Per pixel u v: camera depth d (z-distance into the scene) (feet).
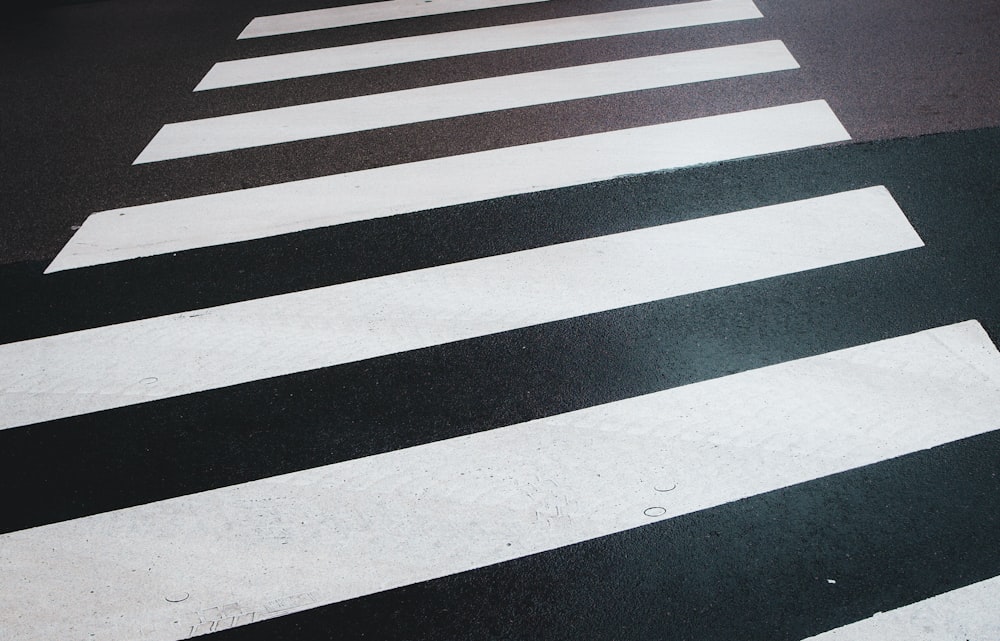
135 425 12.32
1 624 9.54
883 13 24.68
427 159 18.61
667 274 14.65
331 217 16.81
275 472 11.39
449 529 10.35
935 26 23.48
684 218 16.08
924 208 15.87
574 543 10.08
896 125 18.62
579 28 25.17
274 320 14.20
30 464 11.80
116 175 18.94
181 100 22.36
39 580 10.07
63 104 22.62
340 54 24.57
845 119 19.07
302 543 10.31
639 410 11.95
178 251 16.15
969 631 8.86
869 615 9.10
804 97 20.17
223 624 9.41
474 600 9.53
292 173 18.48
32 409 12.71
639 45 23.72
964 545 9.78
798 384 12.19
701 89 20.93
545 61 23.08
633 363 12.82
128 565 10.18
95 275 15.64
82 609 9.66
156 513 10.91
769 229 15.62
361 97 21.75
